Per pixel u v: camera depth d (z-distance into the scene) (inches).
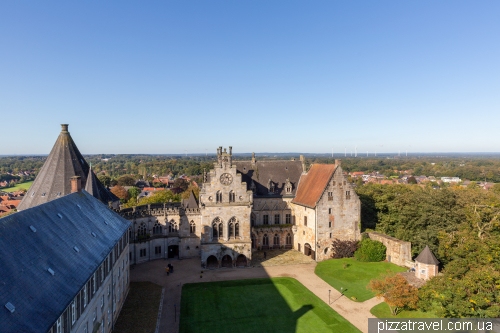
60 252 1223.5
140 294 2192.4
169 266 2657.5
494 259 1862.7
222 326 1790.1
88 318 1299.2
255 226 3267.7
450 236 2348.7
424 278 2132.1
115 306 1792.6
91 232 1599.4
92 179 2561.5
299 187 3430.1
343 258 2920.8
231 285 2367.1
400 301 1803.6
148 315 1889.8
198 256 3073.3
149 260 2952.8
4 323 781.3
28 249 1073.5
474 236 2257.6
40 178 2529.5
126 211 2859.3
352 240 3004.4
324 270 2662.4
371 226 3503.9
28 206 2436.0
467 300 1612.9
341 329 1749.5
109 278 1651.1
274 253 3174.2
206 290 2276.1
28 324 836.0
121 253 1982.0
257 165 3560.5
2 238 994.7
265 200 3344.0
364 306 2020.2
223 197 2790.4
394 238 2832.2
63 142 2632.9
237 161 3560.5
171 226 3070.9
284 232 3329.2
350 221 3006.9
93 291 1365.7
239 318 1877.5
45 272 1059.3
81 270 1236.5
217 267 2775.6
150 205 3351.4
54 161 2559.1
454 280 1745.8
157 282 2426.2
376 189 3978.8
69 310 1088.8
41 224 1259.2
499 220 2426.2
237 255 2802.7
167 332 1717.5
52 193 2436.0
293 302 2082.9
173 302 2082.9
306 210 3088.1
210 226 2768.2
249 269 2721.5
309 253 3097.9
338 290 2269.9
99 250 1498.5
